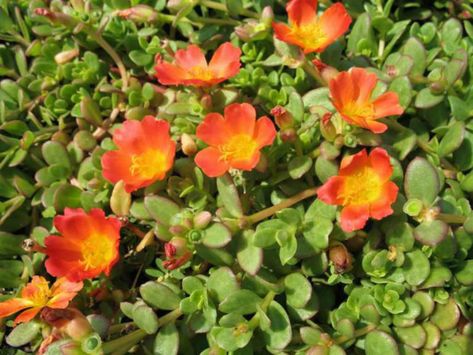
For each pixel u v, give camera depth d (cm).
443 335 24
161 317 24
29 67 32
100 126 29
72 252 24
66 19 28
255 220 24
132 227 26
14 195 29
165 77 26
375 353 23
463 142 26
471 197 26
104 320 23
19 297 26
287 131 24
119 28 30
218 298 24
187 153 26
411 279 23
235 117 24
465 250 24
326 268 24
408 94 26
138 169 25
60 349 22
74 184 28
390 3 29
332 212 24
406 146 25
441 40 29
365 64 28
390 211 22
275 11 31
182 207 26
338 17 26
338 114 25
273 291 24
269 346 23
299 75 28
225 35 31
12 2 33
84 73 30
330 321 24
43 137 30
